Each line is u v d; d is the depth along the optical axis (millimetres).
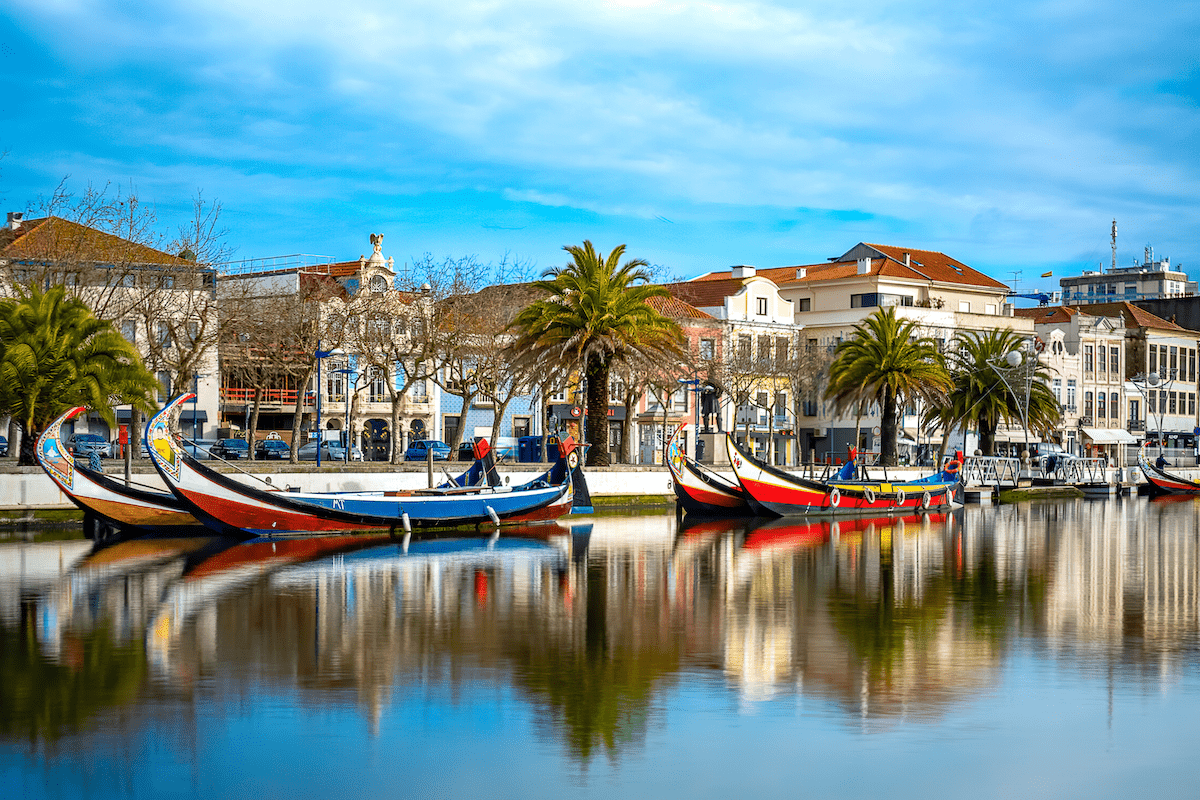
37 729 17562
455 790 15156
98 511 42875
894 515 65188
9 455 51344
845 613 28078
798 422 97875
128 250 59406
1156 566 39031
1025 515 67062
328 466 57000
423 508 48156
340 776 15617
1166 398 129750
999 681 20750
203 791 15078
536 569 36188
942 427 96250
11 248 60844
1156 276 189500
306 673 21078
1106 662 22328
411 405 91438
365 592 30781
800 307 109688
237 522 43406
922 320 102625
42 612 27234
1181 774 15836
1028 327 113750
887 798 14945
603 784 15391
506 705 18969
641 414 89438
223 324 62875
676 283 98812
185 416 83562
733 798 14938
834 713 18578
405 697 19406
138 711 18484
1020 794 15078
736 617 27359
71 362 47375
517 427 95125
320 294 75625
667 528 52719
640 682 20531
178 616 26781
